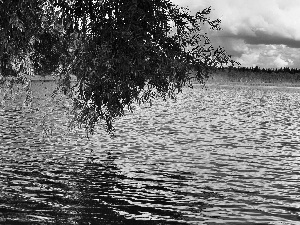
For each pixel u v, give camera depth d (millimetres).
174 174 23922
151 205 17656
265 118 69062
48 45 13031
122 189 19984
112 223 15164
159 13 12328
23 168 23406
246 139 41469
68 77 12547
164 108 82750
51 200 17531
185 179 22797
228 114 74125
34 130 39719
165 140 38125
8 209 15984
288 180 23562
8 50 12375
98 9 12164
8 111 57469
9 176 21312
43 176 21703
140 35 12039
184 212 16922
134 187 20516
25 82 13023
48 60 13195
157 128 47656
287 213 17328
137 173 23719
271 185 22219
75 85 12695
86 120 13273
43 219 15117
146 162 27188
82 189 19562
